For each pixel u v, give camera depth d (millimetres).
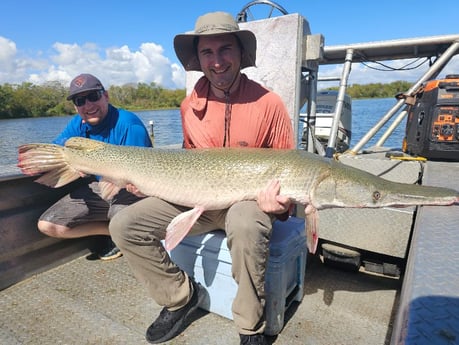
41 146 1405
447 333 404
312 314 1216
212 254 1140
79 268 1530
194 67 1412
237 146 1227
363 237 1533
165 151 1257
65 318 1169
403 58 2545
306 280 1494
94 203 1542
